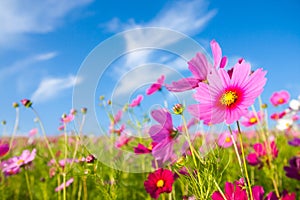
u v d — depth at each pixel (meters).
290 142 0.90
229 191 0.44
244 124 1.00
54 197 1.05
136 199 0.98
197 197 0.46
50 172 1.08
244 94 0.37
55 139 1.46
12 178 1.25
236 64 0.39
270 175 0.83
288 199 0.54
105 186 0.63
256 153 0.87
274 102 1.23
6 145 0.93
